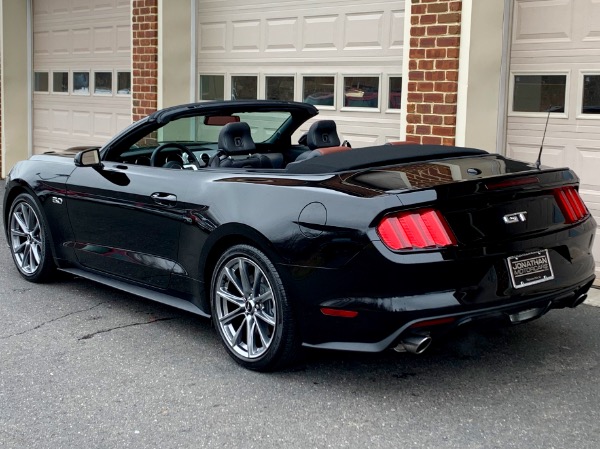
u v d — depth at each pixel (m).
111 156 5.57
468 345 4.81
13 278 6.48
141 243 5.14
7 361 4.57
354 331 3.87
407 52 7.05
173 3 9.65
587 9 6.29
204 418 3.81
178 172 4.94
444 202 3.80
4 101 12.90
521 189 4.05
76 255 5.78
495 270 3.88
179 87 9.85
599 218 6.40
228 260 4.44
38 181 6.02
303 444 3.53
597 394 4.06
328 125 5.58
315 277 3.96
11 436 3.62
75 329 5.16
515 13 6.70
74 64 12.15
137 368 4.46
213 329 5.18
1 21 12.73
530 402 3.96
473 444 3.51
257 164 5.23
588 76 6.35
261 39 9.06
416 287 3.72
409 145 4.89
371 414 3.84
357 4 7.99
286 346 4.17
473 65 6.66
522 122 6.76
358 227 3.80
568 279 4.21
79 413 3.87
